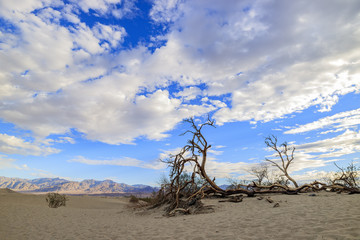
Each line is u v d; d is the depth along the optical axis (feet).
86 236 29.35
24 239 29.22
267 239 18.78
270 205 41.50
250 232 21.95
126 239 25.02
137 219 48.42
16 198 105.50
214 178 60.95
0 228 37.27
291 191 63.93
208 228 26.45
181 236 23.63
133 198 114.83
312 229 20.04
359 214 24.07
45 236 30.83
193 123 58.90
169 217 45.03
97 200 146.00
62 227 38.86
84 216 60.39
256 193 62.90
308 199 45.57
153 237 24.54
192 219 36.14
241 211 38.68
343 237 16.72
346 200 37.81
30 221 46.21
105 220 49.60
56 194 96.22
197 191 56.85
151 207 60.85
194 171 56.39
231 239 20.11
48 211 68.28
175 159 57.16
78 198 140.05
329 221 22.24
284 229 21.40
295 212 29.91
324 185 67.10
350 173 68.95
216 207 46.14
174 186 55.67
